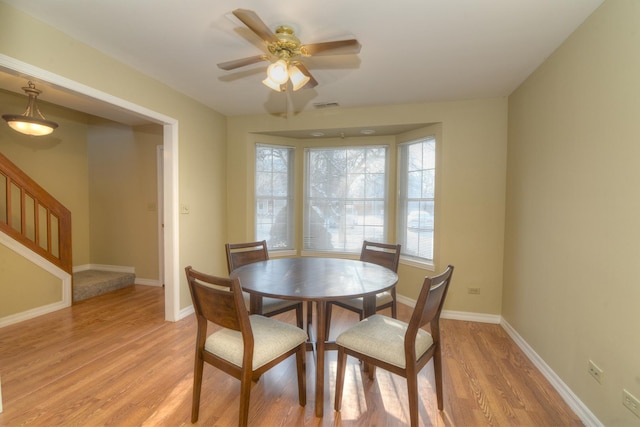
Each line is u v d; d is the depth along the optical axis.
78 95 2.28
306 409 1.87
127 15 1.92
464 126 3.28
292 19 1.92
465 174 3.28
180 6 1.82
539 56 2.32
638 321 1.43
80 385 2.07
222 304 1.56
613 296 1.58
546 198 2.29
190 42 2.24
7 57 1.82
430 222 3.59
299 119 3.82
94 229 4.70
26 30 1.90
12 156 3.90
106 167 4.65
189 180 3.35
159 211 4.45
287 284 1.97
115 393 1.99
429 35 2.08
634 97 1.46
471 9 1.81
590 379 1.75
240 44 2.26
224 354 1.64
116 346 2.63
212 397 1.97
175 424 1.73
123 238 4.62
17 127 3.11
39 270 3.32
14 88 3.29
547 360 2.23
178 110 3.17
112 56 2.44
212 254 3.76
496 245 3.21
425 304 1.55
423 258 3.69
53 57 2.05
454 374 2.27
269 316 2.36
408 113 3.45
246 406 1.56
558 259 2.11
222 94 3.27
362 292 1.81
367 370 2.24
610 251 1.61
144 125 4.47
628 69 1.50
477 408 1.90
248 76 2.81
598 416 1.68
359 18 1.90
